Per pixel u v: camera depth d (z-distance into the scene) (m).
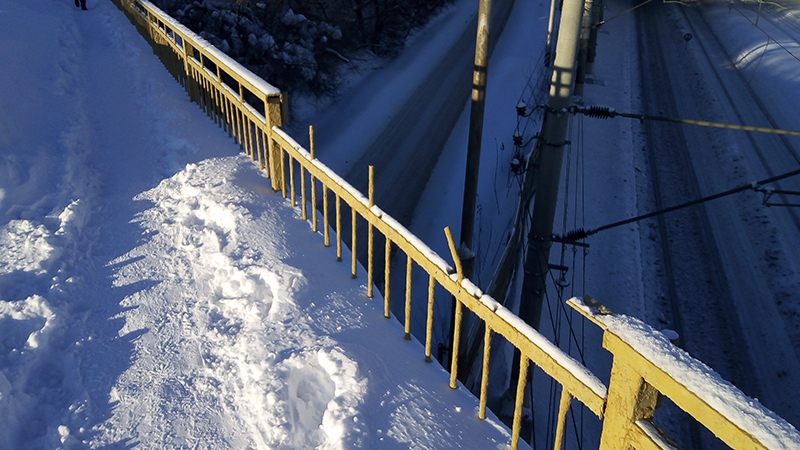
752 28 40.91
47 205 5.49
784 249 18.39
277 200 5.87
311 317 3.92
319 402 3.31
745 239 19.48
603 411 2.21
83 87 9.45
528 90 28.80
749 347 15.59
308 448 2.98
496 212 19.41
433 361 3.68
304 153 5.14
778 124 27.39
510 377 13.42
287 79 25.38
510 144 23.45
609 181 23.47
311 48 26.25
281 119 5.90
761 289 17.31
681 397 1.75
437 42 35.75
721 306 16.97
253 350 3.58
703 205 21.69
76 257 4.77
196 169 6.40
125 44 12.36
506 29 38.03
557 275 17.61
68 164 6.28
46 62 9.74
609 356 15.10
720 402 1.61
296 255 4.73
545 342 2.51
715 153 25.41
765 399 14.17
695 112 30.84
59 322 3.89
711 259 18.88
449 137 24.94
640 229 20.58
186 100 8.99
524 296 10.82
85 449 2.98
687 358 1.78
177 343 3.78
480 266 16.75
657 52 40.28
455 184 21.22
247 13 23.50
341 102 27.39
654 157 25.94
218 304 4.15
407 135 25.16
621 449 2.12
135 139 7.60
